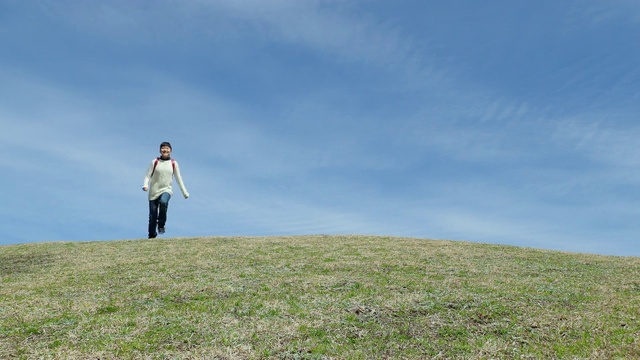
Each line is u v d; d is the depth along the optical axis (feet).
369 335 24.30
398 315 26.91
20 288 33.83
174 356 21.35
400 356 22.15
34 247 51.01
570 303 30.27
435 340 23.89
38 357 21.30
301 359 21.56
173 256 43.27
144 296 30.50
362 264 39.78
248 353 21.79
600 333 25.14
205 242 50.90
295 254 44.04
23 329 24.86
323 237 55.52
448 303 28.78
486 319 26.66
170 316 26.37
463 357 22.07
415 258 42.91
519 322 26.32
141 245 49.67
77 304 29.01
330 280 34.06
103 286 33.45
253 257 42.47
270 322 25.49
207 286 32.42
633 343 23.66
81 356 21.36
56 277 36.86
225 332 24.08
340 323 25.62
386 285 32.91
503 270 39.52
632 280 37.47
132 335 23.75
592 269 41.50
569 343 23.85
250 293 30.89
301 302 28.99
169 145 57.88
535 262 43.50
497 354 22.38
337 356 21.89
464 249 48.55
